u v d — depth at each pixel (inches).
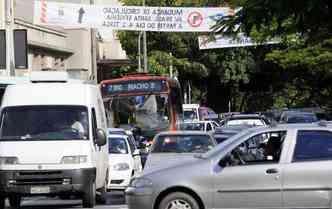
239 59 3757.4
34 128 1175.6
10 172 1135.0
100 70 3400.6
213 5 2940.5
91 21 2321.6
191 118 2844.5
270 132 906.1
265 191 880.9
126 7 2321.6
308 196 876.6
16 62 2020.2
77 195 1182.9
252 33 932.6
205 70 3629.4
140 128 1946.4
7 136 1168.2
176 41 3476.9
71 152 1148.5
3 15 2300.7
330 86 3769.7
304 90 4057.6
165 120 1951.3
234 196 884.0
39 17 2311.8
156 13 2329.0
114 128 1820.9
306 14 869.8
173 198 893.2
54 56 2967.5
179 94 2025.1
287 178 879.7
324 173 877.2
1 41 2006.6
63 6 2315.5
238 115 2170.3
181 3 3053.6
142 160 1567.4
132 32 3449.8
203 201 887.1
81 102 1208.2
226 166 890.1
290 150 889.5
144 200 896.3
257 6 894.4
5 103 1208.2
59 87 1222.9
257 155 895.7
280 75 3961.6
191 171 894.4
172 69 3457.2
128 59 3422.7
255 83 4217.5
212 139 1332.4
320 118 2672.2
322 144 890.1
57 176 1136.8
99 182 1232.8
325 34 921.5
